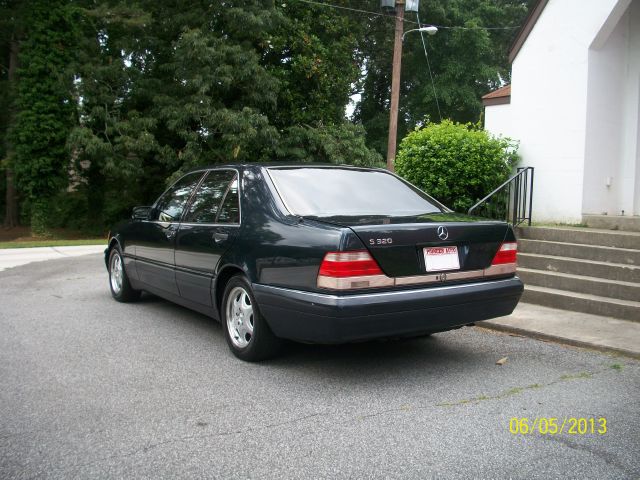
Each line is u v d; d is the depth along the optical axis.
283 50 23.03
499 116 10.68
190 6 21.05
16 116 20.45
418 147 8.97
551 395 3.90
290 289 4.09
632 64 8.41
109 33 21.59
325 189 4.82
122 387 4.09
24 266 10.82
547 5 8.53
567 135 8.32
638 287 5.88
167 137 21.95
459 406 3.71
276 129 21.20
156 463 2.95
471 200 8.70
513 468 2.89
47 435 3.29
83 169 22.19
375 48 31.89
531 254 7.32
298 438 3.24
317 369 4.50
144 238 6.30
